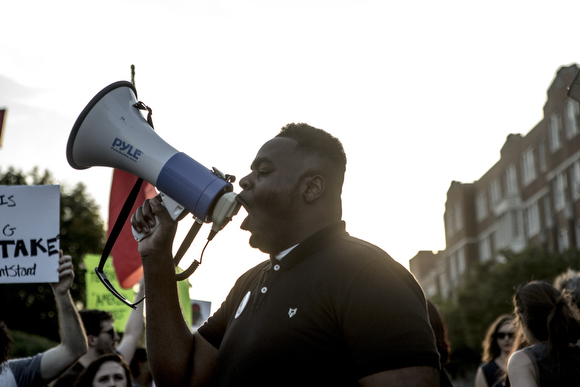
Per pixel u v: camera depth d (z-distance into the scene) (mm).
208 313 6840
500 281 24516
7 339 3854
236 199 2193
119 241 5566
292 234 2143
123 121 2359
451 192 44000
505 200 35188
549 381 3162
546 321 3268
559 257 24312
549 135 30875
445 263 46594
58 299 3994
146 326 2314
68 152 2412
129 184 5598
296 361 1935
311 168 2145
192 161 2271
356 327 1894
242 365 2002
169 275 2295
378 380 1833
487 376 5270
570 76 28812
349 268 1980
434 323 3400
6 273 3918
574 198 28656
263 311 2043
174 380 2285
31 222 3959
